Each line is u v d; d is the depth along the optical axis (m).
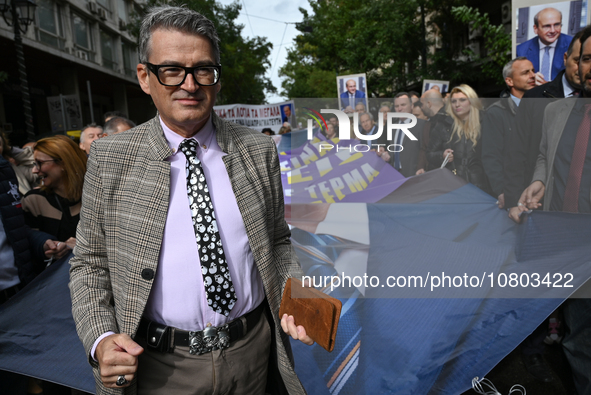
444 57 11.10
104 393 1.21
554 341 2.88
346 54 14.21
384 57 11.84
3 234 2.22
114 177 1.22
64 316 1.91
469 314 1.50
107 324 1.18
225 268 1.24
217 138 1.31
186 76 1.15
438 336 1.52
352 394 1.59
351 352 1.58
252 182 1.32
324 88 20.92
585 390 1.98
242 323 1.30
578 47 2.05
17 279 2.27
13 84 17.67
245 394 1.35
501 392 2.40
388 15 11.36
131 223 1.20
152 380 1.27
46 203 2.45
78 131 11.40
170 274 1.22
